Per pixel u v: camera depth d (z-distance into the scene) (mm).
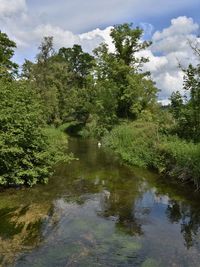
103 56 42406
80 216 10828
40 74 43938
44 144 15102
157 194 13609
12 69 36250
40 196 12734
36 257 7910
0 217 10359
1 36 36031
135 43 41062
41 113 16906
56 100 45469
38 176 14422
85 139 39375
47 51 45188
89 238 9102
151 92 40750
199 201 12688
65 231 9516
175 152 16297
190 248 8648
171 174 16359
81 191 13812
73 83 62375
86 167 19078
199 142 18156
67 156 16156
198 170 13969
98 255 8125
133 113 40594
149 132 23141
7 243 8594
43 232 9359
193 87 19781
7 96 13859
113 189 14328
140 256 8148
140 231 9719
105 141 31969
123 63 40562
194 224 10336
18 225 9781
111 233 9516
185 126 20625
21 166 13914
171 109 21609
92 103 46812
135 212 11422
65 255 8062
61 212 11094
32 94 15969
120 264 7715
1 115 12305
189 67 19844
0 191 12969
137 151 21406
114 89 40094
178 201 12680
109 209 11672
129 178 16438
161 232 9695
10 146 12414
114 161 21297
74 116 54031
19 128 13289
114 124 39125
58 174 16859
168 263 7836
